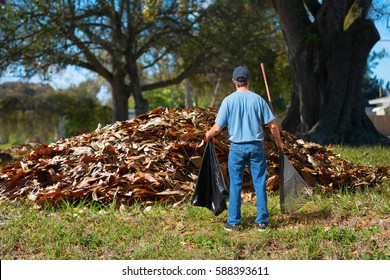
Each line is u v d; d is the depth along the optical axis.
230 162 5.74
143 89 30.78
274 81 30.11
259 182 5.68
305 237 5.30
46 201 6.96
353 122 19.20
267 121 5.69
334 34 18.56
